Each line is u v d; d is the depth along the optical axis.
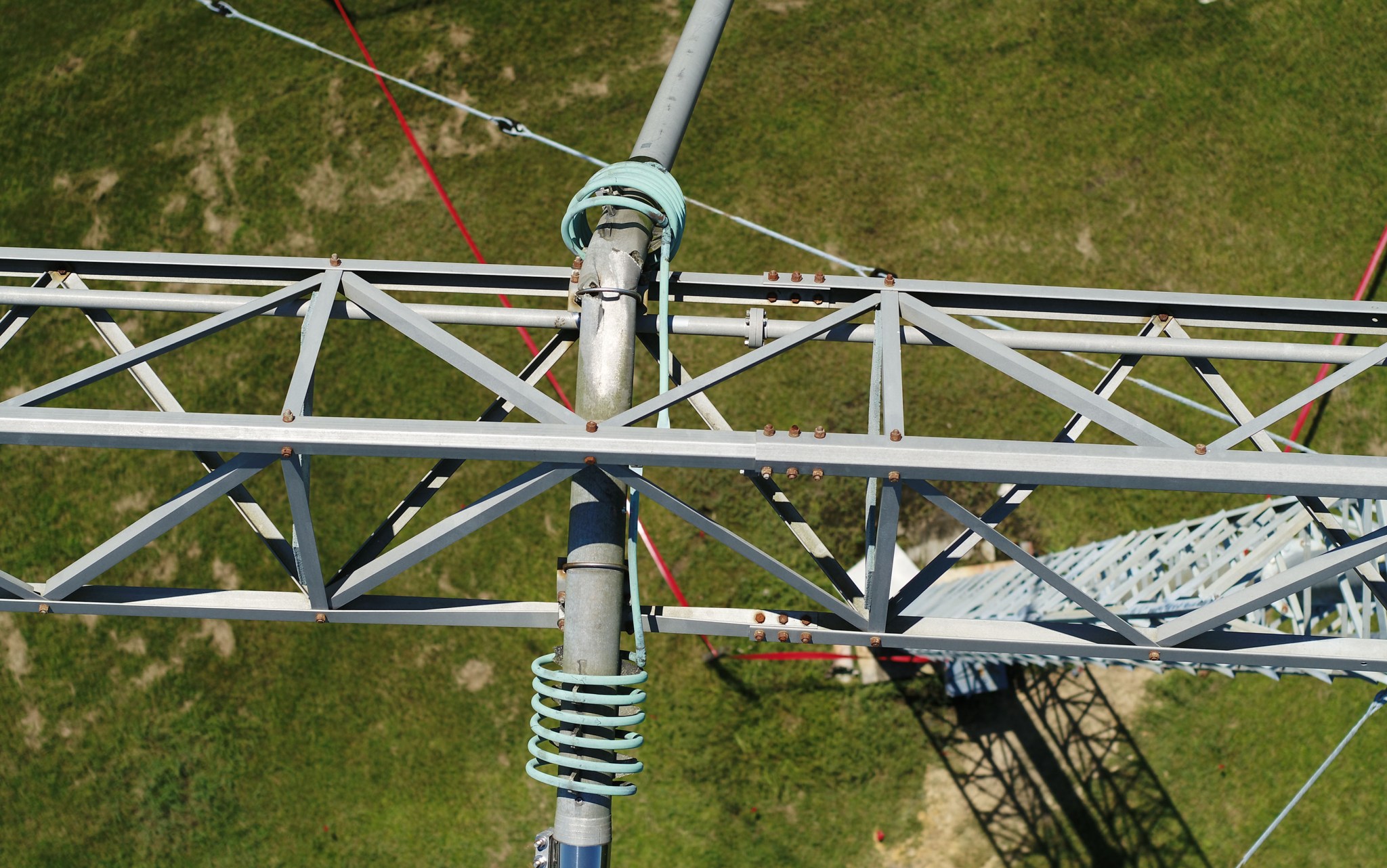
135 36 15.81
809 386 14.35
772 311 8.04
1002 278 14.66
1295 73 15.32
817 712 13.92
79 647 14.39
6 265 5.96
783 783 13.88
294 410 4.75
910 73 15.24
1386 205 14.92
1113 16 15.50
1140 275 14.73
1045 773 13.96
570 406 14.58
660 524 14.12
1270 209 14.91
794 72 15.25
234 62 15.61
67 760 14.26
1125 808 13.94
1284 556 9.28
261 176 15.23
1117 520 14.11
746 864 13.76
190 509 4.91
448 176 15.07
